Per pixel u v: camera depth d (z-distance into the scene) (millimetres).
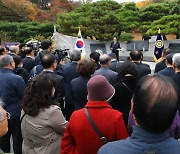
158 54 9602
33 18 33344
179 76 3809
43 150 2637
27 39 24453
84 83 3926
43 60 4297
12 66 4176
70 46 20844
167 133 1308
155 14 22875
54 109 2666
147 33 21484
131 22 23250
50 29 25938
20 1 34031
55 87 2891
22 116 2736
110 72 4488
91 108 2320
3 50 5953
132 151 1277
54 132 2684
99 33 22406
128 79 3361
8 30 26578
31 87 2680
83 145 2303
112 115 2291
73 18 23266
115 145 1337
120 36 22828
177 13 22047
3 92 3992
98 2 24781
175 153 1256
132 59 4527
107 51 23094
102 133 2262
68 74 4918
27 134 2697
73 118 2359
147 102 1269
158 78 1337
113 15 22359
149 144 1266
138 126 1313
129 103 3389
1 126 1881
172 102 1270
